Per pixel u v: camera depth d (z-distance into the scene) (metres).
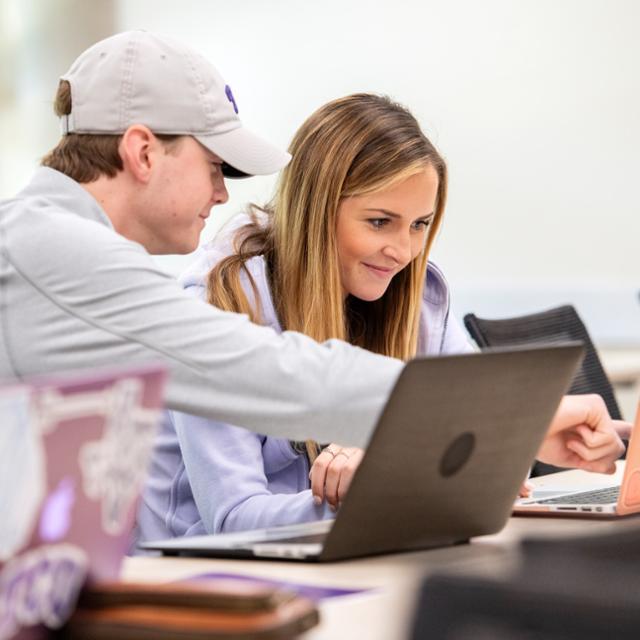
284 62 6.67
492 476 1.82
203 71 2.09
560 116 6.17
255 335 1.83
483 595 0.94
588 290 6.15
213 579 1.63
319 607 1.39
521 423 1.80
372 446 1.63
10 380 1.89
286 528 2.04
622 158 6.07
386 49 6.48
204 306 1.86
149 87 2.04
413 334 2.97
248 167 2.10
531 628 0.92
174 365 1.82
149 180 2.06
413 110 6.44
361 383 1.81
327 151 2.69
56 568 1.20
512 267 6.30
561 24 6.13
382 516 1.72
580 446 2.18
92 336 1.85
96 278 1.87
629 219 6.07
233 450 2.44
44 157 2.13
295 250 2.73
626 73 6.03
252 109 6.76
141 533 2.61
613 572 1.01
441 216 2.85
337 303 2.72
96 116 2.05
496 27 6.24
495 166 6.30
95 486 1.23
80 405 1.19
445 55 6.36
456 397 1.66
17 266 1.90
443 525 1.82
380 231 2.71
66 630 1.22
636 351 6.09
